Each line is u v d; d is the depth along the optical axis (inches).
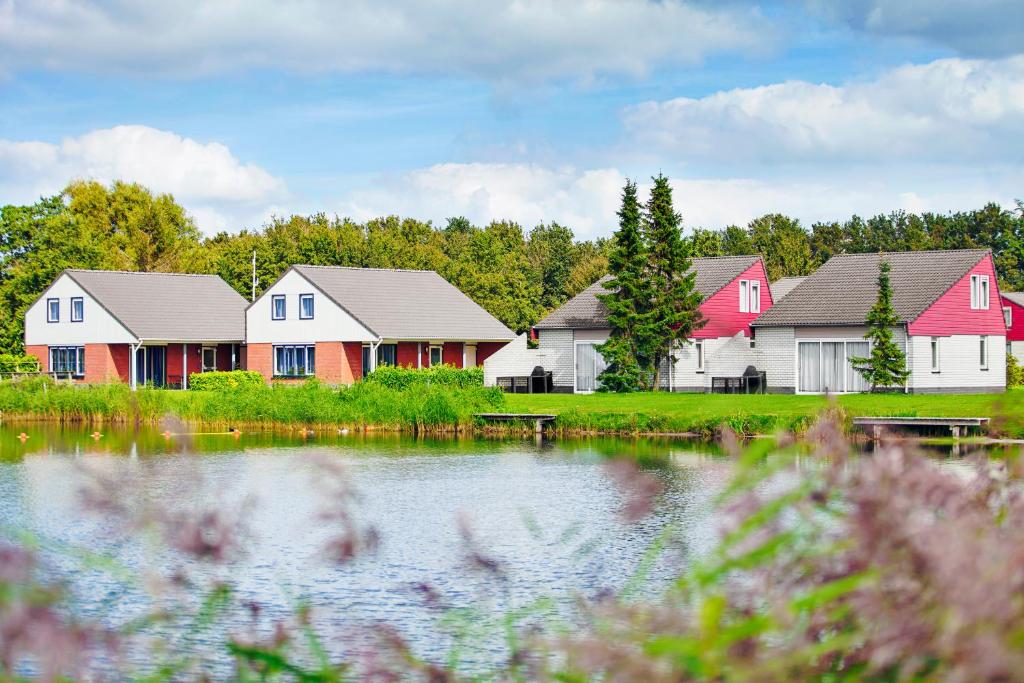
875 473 151.3
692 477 1096.2
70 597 161.6
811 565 152.3
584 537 746.8
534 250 4387.3
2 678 142.2
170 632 442.9
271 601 540.4
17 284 2967.5
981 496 208.4
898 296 1978.3
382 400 1743.4
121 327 2608.3
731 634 140.5
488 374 2222.0
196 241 4534.9
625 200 2055.9
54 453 1412.4
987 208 4630.9
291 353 2534.5
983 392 2043.6
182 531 176.7
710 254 4047.7
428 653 454.6
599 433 1587.1
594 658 148.8
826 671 161.0
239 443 1546.5
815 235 4808.1
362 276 2603.3
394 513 893.8
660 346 2049.7
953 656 121.8
